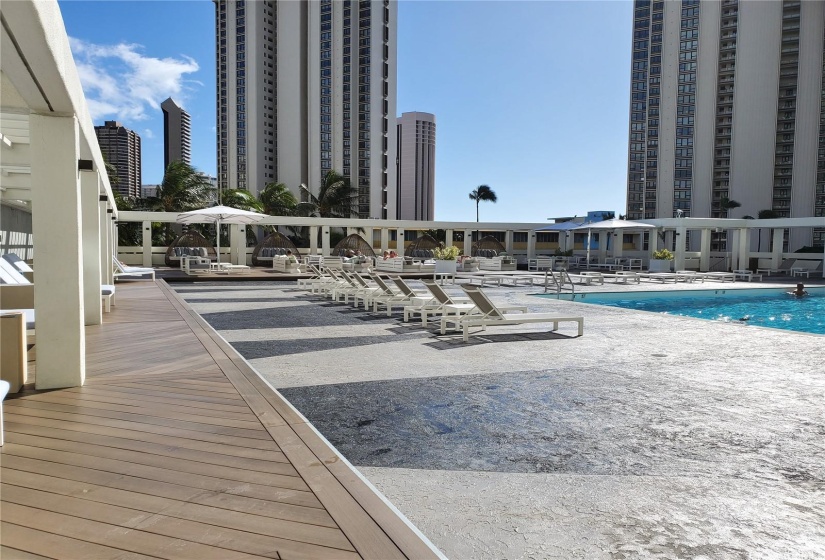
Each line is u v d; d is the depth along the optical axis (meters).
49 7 2.86
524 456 3.36
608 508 2.67
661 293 16.34
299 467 2.70
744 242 27.81
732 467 3.20
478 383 5.14
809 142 79.62
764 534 2.42
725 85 85.56
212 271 20.00
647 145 91.38
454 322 8.34
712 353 6.67
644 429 3.87
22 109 4.22
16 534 2.04
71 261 4.25
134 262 25.41
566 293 15.45
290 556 1.88
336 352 6.59
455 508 2.67
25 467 2.70
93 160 6.33
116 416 3.54
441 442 3.60
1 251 10.50
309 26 94.12
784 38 80.81
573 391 4.88
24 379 4.33
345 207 48.47
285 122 96.31
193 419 3.49
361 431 3.80
